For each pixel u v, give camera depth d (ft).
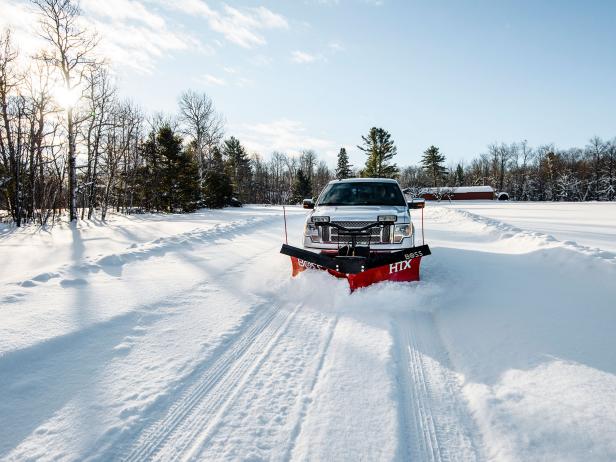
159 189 103.81
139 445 7.20
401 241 17.22
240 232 40.45
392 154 209.15
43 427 7.57
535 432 7.36
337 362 10.50
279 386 9.31
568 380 9.01
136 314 13.79
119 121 94.63
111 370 9.87
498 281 17.95
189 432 7.61
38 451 6.88
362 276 15.79
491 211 95.25
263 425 7.82
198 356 10.78
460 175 350.43
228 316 13.99
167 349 11.19
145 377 9.59
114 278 18.80
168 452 7.04
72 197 66.03
